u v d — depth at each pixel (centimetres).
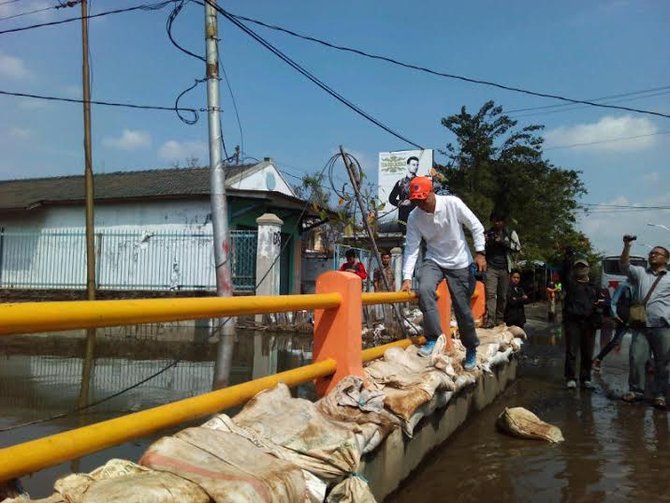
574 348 777
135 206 1858
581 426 576
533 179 2761
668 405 664
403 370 463
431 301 544
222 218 1143
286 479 223
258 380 323
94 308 217
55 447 204
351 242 1848
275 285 1416
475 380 580
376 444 330
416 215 556
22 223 2016
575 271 779
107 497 174
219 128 1153
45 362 831
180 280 1759
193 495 190
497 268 928
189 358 877
